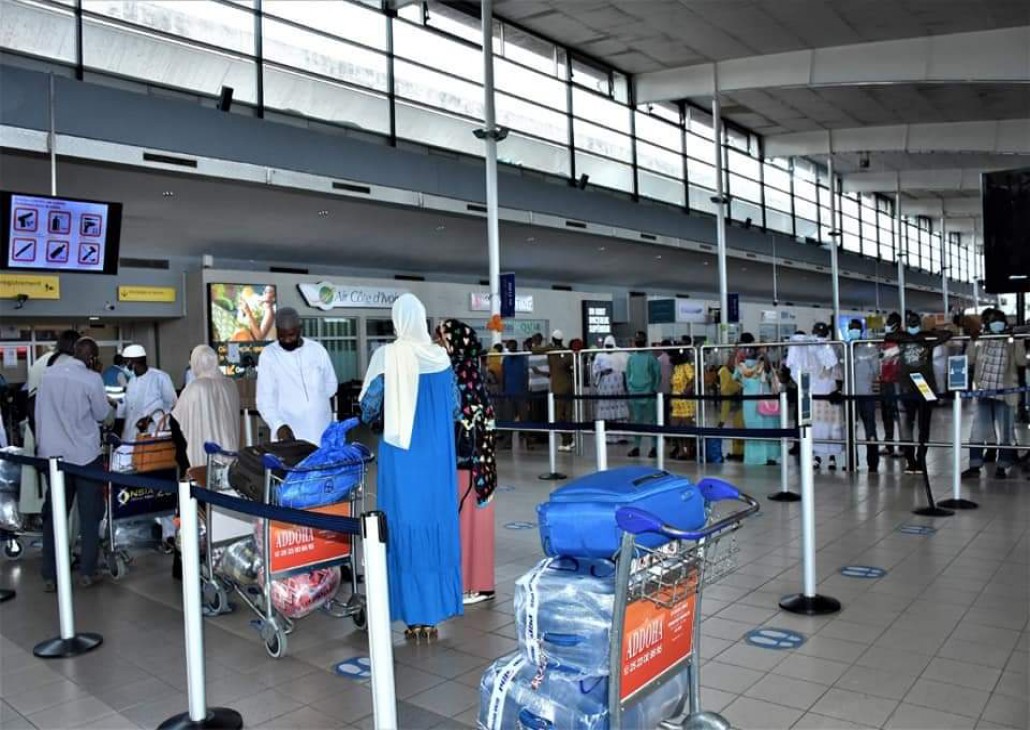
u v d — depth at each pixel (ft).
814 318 127.85
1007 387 26.61
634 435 37.99
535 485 29.45
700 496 8.93
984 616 13.66
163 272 51.55
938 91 71.31
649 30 58.34
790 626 13.53
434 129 54.60
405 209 49.60
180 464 17.84
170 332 53.47
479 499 15.62
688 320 91.25
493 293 43.04
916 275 150.92
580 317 81.56
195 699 10.69
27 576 19.30
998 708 10.20
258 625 13.66
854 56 59.11
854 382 29.58
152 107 36.01
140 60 39.47
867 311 162.40
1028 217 35.58
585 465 34.09
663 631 8.33
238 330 52.65
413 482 13.24
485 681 8.78
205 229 48.44
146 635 14.65
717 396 26.12
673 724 9.32
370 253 61.41
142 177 37.63
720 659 12.20
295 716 11.00
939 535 19.48
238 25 43.57
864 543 18.95
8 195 27.27
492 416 15.88
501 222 55.98
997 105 76.02
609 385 37.99
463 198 51.98
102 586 18.07
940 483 26.48
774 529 20.56
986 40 54.85
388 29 51.44
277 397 16.81
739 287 111.75
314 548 13.74
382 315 62.13
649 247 73.10
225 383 18.40
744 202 91.45
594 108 68.95
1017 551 17.79
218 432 17.89
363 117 49.96
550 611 8.29
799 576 16.42
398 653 13.15
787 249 96.84
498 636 13.85
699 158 83.35
